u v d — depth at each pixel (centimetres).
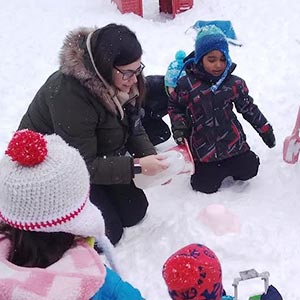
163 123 399
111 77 265
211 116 332
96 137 285
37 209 154
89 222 162
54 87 273
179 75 346
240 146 338
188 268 158
